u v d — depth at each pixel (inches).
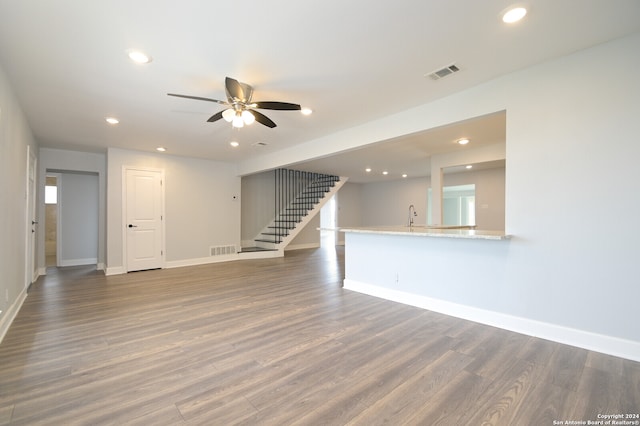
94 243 291.7
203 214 277.3
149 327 120.3
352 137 176.9
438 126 137.3
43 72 109.4
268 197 363.9
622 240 93.7
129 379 82.7
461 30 87.7
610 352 95.2
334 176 385.7
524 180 111.7
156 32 87.0
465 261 130.2
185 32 87.0
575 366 88.3
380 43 93.9
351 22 83.4
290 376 84.0
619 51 93.5
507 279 117.0
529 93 110.0
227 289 181.3
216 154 254.8
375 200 459.2
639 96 90.7
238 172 295.3
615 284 94.8
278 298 161.6
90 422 65.6
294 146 221.8
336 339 108.3
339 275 222.8
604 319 96.7
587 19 83.0
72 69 107.5
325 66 107.5
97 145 220.8
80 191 284.2
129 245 237.5
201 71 110.0
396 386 78.8
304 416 67.5
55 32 86.1
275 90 126.6
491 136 198.5
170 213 257.9
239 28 85.5
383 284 163.5
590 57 98.2
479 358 93.7
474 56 102.1
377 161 286.8
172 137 197.9
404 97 134.0
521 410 69.2
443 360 92.5
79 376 84.2
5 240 114.9
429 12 79.4
